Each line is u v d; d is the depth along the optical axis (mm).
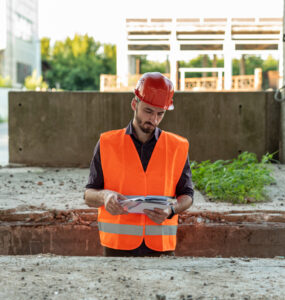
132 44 20906
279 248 4938
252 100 8539
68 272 2570
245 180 5828
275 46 21281
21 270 2602
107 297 2221
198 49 21734
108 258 2830
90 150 8703
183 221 4984
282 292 2297
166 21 20141
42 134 8719
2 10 39219
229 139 8609
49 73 65188
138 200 2578
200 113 8586
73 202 5434
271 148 8641
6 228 4902
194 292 2283
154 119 2723
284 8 8469
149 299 2201
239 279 2484
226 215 5027
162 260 2809
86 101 8641
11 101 8719
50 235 4926
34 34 46156
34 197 5750
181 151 2898
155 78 2695
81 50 73375
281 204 5496
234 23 19812
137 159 2805
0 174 7625
